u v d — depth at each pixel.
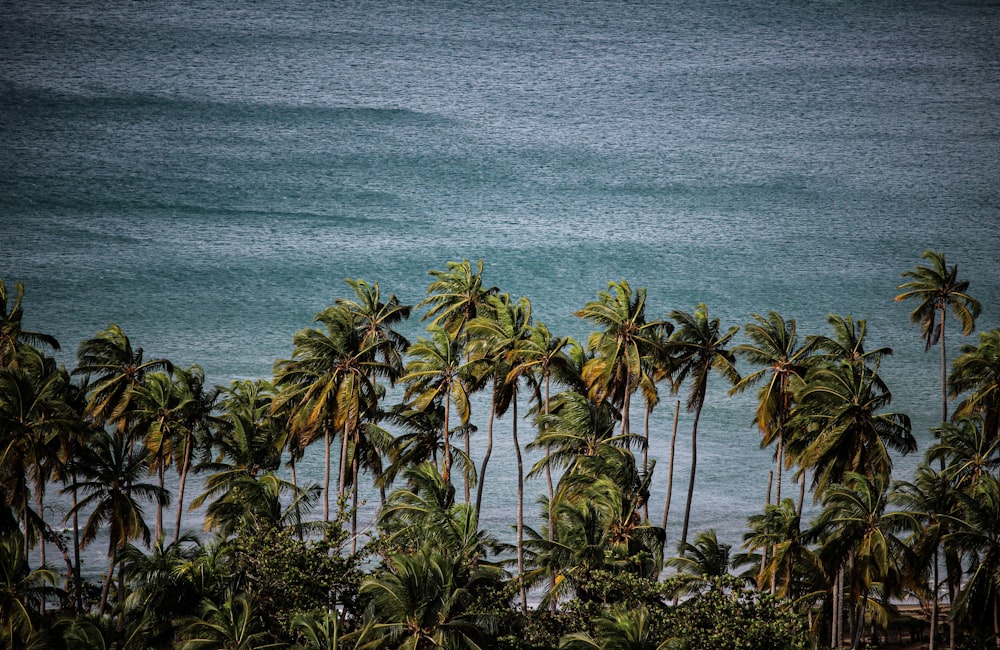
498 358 172.50
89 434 160.88
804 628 138.62
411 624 110.81
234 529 145.38
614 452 151.62
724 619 122.19
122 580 168.75
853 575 145.75
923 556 147.12
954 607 144.75
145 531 163.00
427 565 112.88
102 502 163.62
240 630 117.31
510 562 163.38
